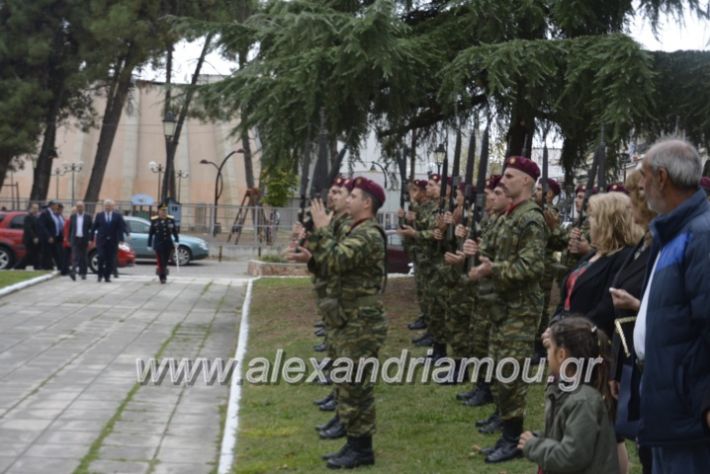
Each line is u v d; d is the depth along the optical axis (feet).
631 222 18.69
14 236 83.10
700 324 13.15
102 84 121.90
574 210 33.88
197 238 107.55
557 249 29.40
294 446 24.72
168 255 69.10
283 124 44.39
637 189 16.84
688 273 13.28
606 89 39.29
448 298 31.65
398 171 56.44
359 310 22.11
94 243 81.15
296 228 23.04
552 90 41.86
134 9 108.27
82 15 109.60
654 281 13.75
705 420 13.01
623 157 43.11
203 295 61.82
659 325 13.55
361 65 41.34
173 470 23.08
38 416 28.35
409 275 65.31
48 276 69.46
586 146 47.39
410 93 44.47
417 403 28.94
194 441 25.89
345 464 22.45
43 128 122.52
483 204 24.71
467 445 24.20
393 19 42.16
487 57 39.70
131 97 134.31
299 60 43.55
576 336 15.61
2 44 108.68
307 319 47.60
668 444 13.41
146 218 111.55
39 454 24.22
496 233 23.36
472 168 27.02
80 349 40.50
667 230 13.76
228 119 51.47
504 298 22.72
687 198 13.79
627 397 15.94
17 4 108.47
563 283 20.47
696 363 13.26
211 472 23.00
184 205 117.08
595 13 44.73
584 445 15.07
